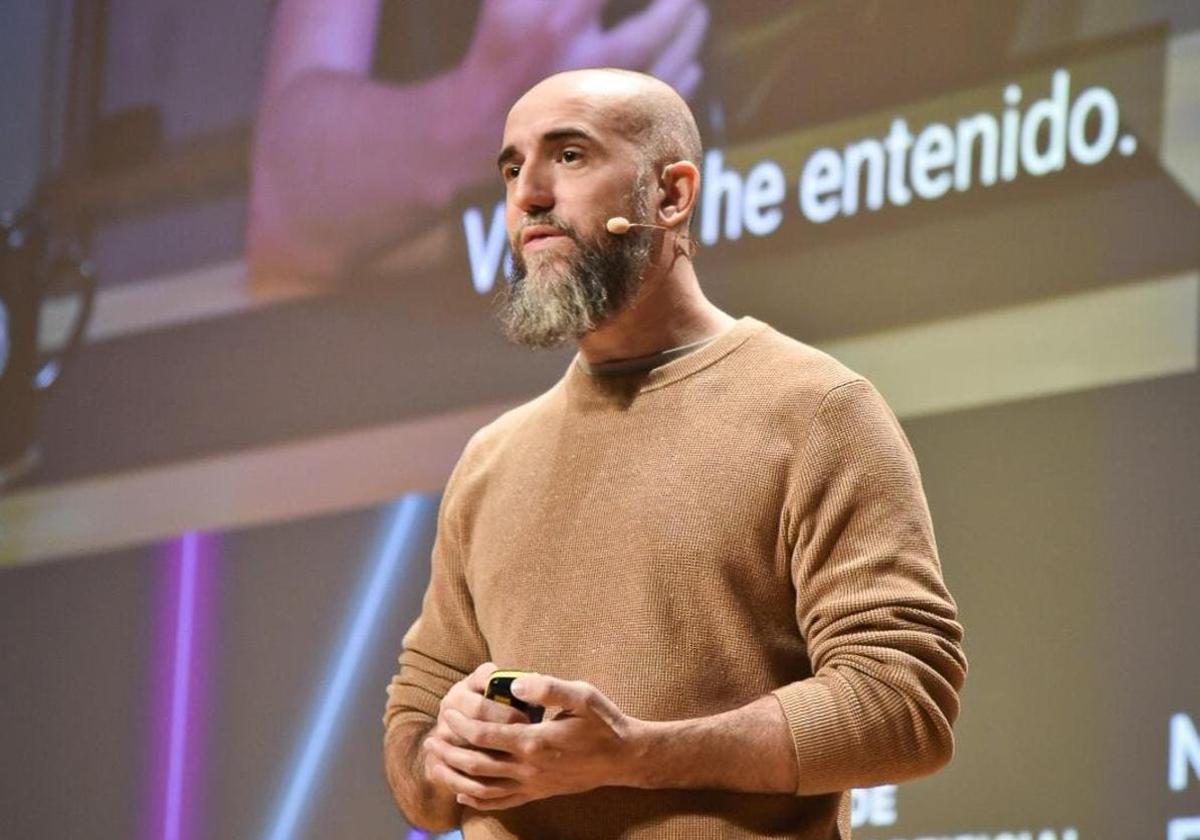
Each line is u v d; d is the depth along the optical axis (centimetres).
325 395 725
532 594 345
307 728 693
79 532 768
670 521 335
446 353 701
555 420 367
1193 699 540
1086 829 549
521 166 365
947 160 611
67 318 793
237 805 698
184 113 787
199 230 772
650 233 357
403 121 731
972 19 614
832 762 311
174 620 735
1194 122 572
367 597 695
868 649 317
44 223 805
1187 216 568
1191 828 534
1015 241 595
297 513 720
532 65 702
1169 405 561
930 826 574
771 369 349
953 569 586
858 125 630
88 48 813
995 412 589
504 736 302
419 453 699
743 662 330
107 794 728
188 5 793
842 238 627
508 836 333
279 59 767
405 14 739
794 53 647
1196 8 577
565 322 349
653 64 673
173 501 750
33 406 791
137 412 768
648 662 328
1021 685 568
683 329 362
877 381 612
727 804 321
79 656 751
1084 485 570
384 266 724
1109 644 556
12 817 747
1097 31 592
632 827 322
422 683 376
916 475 341
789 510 333
